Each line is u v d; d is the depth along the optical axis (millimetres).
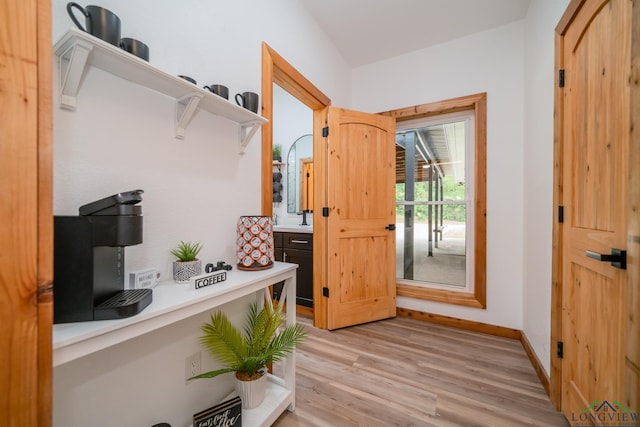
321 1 2047
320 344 2102
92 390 826
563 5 1382
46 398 507
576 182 1244
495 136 2324
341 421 1299
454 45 2496
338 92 2703
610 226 979
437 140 2758
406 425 1276
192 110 1084
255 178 1557
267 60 1633
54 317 643
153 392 1011
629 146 857
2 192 462
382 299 2602
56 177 755
